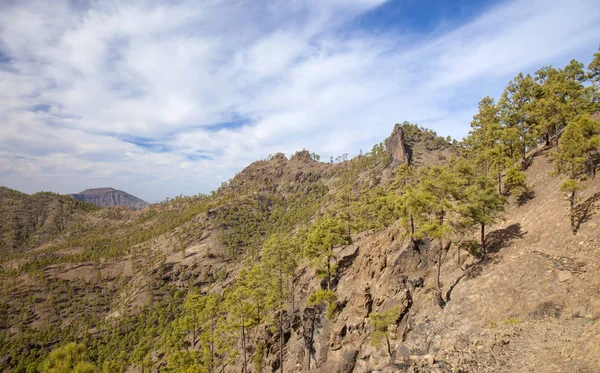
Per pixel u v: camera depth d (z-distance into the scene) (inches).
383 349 1342.3
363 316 1614.2
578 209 1205.7
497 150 1818.4
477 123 2329.0
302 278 2576.3
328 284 1919.3
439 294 1243.2
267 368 2086.6
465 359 837.8
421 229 1311.5
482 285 1175.0
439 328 1111.0
